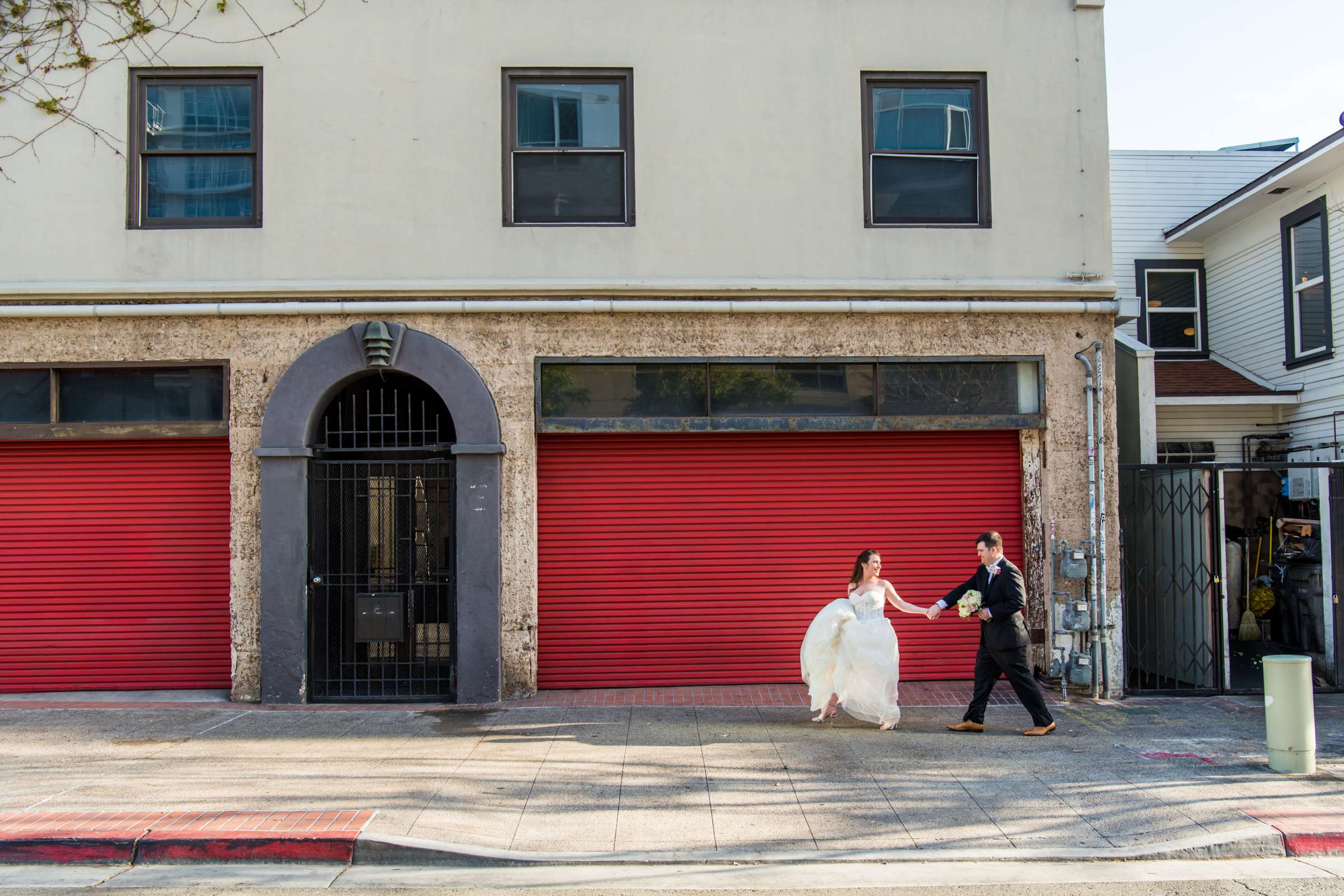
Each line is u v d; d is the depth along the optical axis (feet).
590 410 29.45
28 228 28.96
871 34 30.50
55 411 28.78
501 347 29.19
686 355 29.50
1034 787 20.61
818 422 29.50
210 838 17.35
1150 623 31.94
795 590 30.12
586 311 29.19
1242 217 45.01
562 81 30.19
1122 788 20.51
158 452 29.19
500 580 28.53
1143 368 34.01
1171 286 48.78
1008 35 30.78
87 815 18.53
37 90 29.17
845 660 25.46
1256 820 18.66
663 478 29.96
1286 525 36.91
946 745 23.77
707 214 29.91
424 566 29.32
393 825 18.16
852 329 29.89
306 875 16.79
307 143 29.37
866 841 17.95
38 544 28.96
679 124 30.01
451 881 16.48
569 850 17.52
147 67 29.35
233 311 28.58
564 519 29.66
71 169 29.14
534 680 28.73
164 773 21.22
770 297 29.78
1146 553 32.50
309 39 29.50
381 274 29.27
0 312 28.35
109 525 29.04
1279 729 21.66
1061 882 16.39
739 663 29.99
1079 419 30.01
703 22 30.22
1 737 24.27
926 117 31.04
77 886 16.20
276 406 28.32
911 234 30.22
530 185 30.14
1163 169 49.14
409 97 29.58
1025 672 24.58
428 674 29.04
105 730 25.00
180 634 29.07
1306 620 34.47
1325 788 20.48
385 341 28.35
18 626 28.89
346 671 29.07
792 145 30.19
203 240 29.09
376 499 29.37
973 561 30.35
